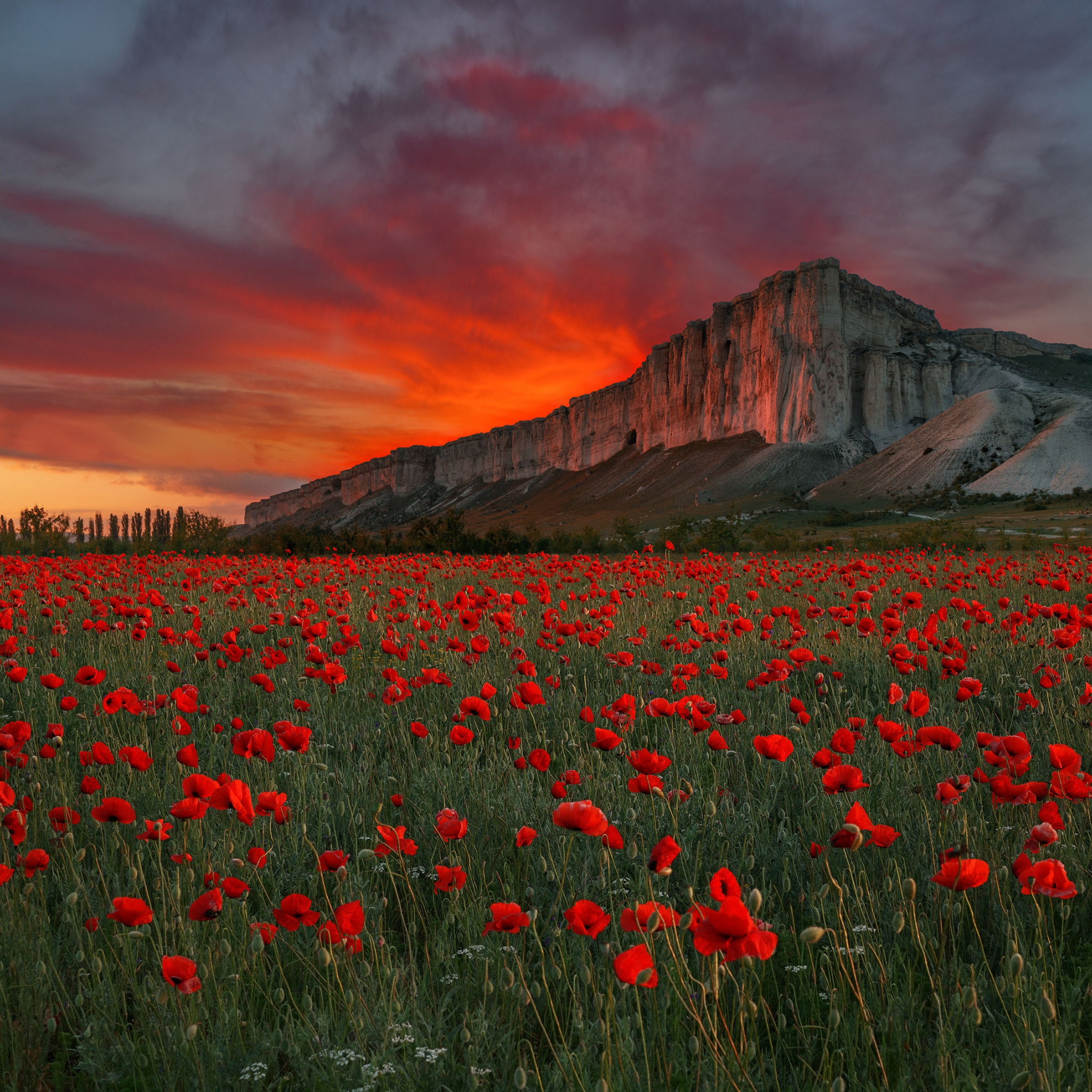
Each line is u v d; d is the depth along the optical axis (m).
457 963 2.82
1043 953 2.64
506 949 2.66
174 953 2.77
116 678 6.84
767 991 2.70
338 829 3.97
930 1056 2.29
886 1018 2.39
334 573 15.08
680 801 3.87
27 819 3.74
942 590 12.77
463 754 4.93
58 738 3.89
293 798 4.26
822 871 3.43
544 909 3.18
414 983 2.59
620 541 55.47
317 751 5.01
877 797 4.15
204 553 42.78
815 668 7.32
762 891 3.31
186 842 3.15
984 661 7.13
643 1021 2.52
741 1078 2.11
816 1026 2.38
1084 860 3.27
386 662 7.68
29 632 9.20
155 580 14.90
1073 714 5.42
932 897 3.15
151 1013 2.45
